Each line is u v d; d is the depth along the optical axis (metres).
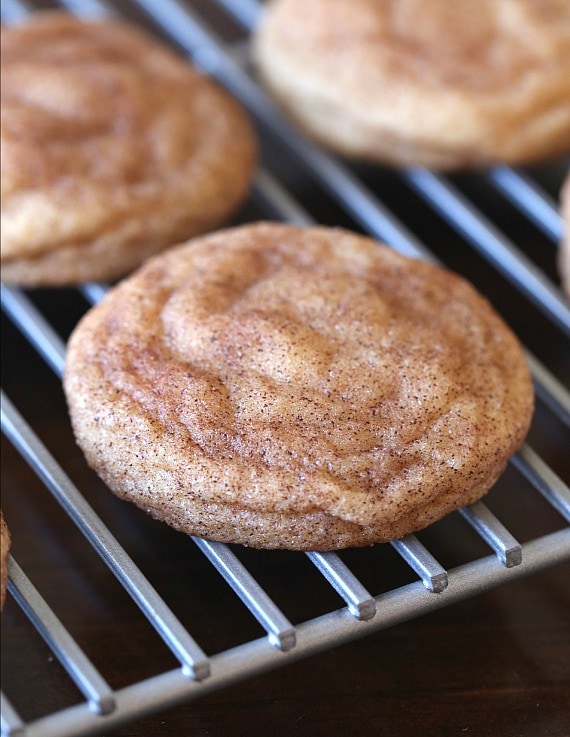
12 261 0.40
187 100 0.43
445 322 0.37
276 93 0.44
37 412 0.39
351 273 0.38
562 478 0.39
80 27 0.43
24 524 0.38
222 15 0.50
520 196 0.43
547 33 0.44
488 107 0.42
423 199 0.45
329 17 0.44
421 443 0.35
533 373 0.39
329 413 0.35
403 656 0.36
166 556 0.37
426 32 0.44
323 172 0.43
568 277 0.41
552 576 0.37
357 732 0.35
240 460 0.35
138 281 0.38
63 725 0.33
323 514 0.35
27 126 0.40
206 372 0.36
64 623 0.36
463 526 0.38
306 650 0.34
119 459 0.35
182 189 0.41
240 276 0.38
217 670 0.33
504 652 0.36
